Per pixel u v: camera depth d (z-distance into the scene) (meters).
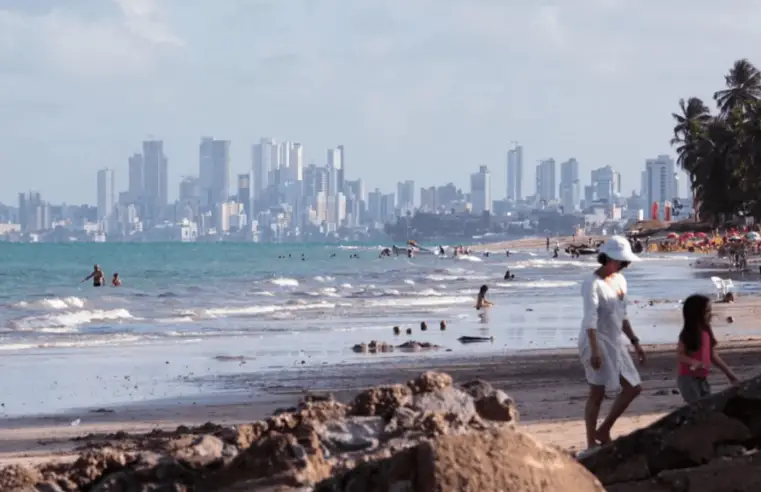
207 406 25.00
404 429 9.18
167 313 59.97
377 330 48.16
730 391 9.84
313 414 9.56
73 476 9.03
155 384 29.91
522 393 24.11
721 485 9.25
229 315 59.09
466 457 6.68
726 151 188.88
